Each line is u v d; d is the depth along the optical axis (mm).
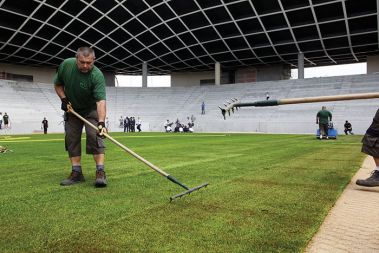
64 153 9469
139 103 54719
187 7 44344
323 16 42594
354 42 47625
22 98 47500
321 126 18703
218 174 5234
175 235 2359
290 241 2258
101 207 3143
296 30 45469
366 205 3316
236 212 2977
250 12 44000
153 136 24656
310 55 53688
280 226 2582
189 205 3227
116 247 2137
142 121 51188
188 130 41500
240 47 51375
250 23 45500
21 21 43844
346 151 9938
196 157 8094
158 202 3352
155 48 53938
